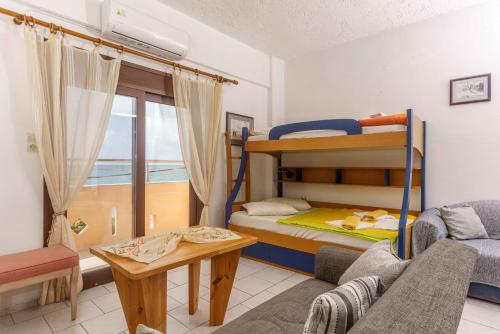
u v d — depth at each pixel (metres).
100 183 3.01
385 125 2.58
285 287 2.53
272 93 4.28
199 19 3.24
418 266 0.96
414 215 3.25
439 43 3.14
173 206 3.57
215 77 3.44
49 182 2.13
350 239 2.48
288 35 3.61
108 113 2.47
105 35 2.51
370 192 3.62
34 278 1.82
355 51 3.75
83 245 3.10
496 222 2.63
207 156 3.32
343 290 0.91
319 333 0.79
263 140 3.26
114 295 2.38
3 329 1.88
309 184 4.12
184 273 2.86
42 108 2.10
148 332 0.70
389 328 0.61
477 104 2.92
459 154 3.02
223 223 3.71
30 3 2.12
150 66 2.91
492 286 2.13
